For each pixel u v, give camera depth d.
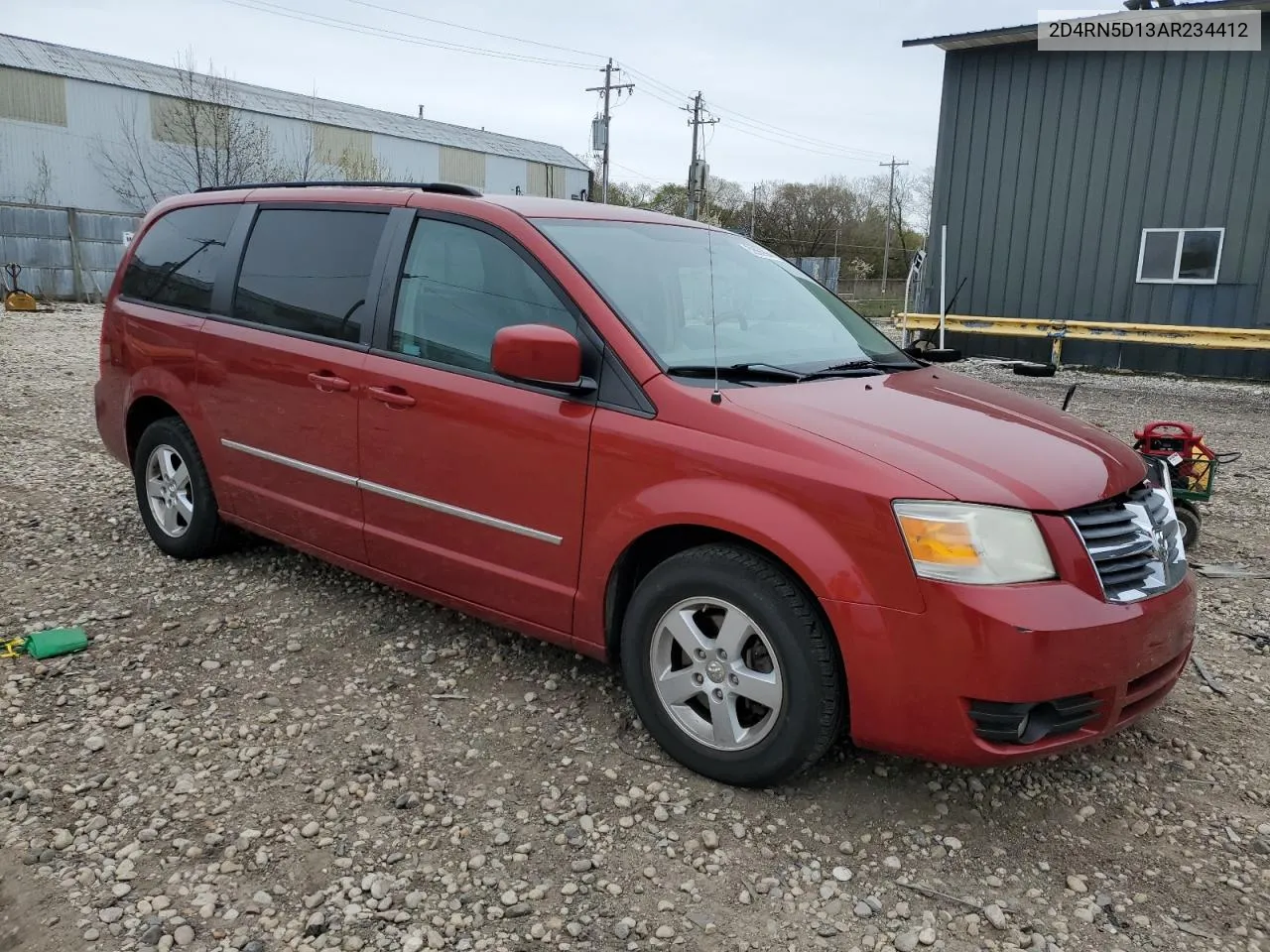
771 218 64.69
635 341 3.19
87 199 37.09
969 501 2.62
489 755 3.21
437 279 3.70
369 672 3.76
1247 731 3.55
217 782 3.01
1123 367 15.51
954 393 3.49
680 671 3.09
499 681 3.71
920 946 2.41
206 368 4.46
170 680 3.66
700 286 3.72
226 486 4.51
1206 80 14.23
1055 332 15.37
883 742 2.74
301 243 4.22
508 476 3.37
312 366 3.97
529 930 2.42
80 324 18.47
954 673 2.59
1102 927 2.50
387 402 3.70
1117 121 14.95
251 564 4.88
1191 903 2.61
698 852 2.75
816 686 2.78
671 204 62.41
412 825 2.82
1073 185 15.48
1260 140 14.00
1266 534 6.21
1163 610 2.81
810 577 2.71
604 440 3.12
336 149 43.97
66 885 2.53
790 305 3.99
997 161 16.05
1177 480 5.77
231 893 2.52
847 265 62.47
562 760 3.18
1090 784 3.16
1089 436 3.22
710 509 2.87
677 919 2.48
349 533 3.96
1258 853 2.83
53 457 7.18
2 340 15.00
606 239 3.67
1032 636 2.53
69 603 4.34
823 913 2.52
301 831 2.78
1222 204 14.41
